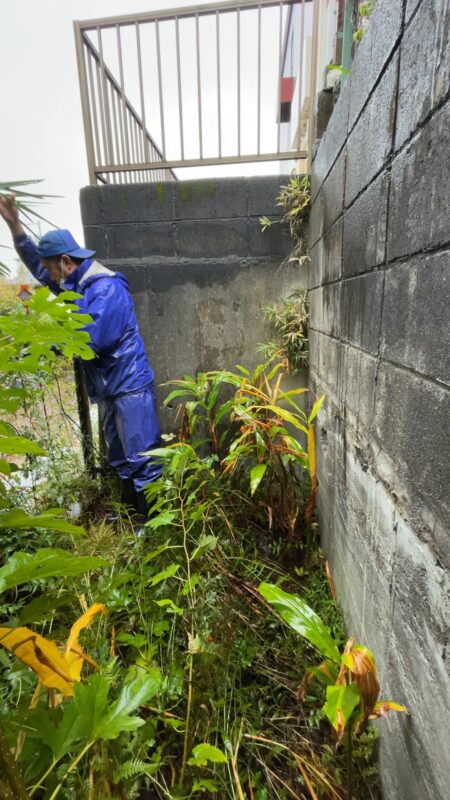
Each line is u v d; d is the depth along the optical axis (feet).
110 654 3.76
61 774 2.18
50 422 7.79
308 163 7.14
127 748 2.53
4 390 1.90
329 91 5.87
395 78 2.64
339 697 2.41
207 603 4.16
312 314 6.85
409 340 2.48
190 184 7.42
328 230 5.21
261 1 6.73
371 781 3.14
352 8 4.67
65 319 2.11
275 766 3.35
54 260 6.93
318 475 6.26
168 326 8.02
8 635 1.72
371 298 3.27
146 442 7.17
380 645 3.14
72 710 1.90
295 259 7.32
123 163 8.09
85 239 7.80
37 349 2.02
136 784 2.58
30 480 7.27
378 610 3.20
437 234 2.06
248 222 7.48
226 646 3.90
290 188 7.01
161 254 7.75
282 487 6.00
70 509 7.35
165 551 5.09
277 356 7.53
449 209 1.94
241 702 3.60
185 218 7.57
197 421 7.78
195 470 5.88
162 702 3.34
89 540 5.24
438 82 2.01
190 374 8.15
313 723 3.57
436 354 2.11
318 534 6.10
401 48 2.52
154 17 7.04
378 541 3.18
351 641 2.71
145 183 7.48
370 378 3.34
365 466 3.54
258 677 4.09
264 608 4.78
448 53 1.90
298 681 4.00
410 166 2.41
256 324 7.82
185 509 5.12
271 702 3.89
